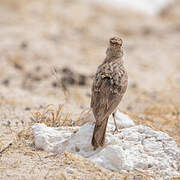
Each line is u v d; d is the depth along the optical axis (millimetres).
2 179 6867
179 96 14812
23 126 9727
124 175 7277
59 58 19469
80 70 17766
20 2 29922
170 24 29672
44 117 9609
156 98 14531
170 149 8094
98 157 7605
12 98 13109
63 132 8562
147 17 31500
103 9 31953
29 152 8031
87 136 8078
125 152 7875
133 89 15883
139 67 19562
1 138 8781
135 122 10547
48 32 24109
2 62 18188
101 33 25859
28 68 17703
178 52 22797
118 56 8719
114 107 7961
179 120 11461
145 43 24625
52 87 15445
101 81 8047
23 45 20578
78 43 22953
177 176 7441
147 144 8195
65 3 32156
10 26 24375
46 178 6934
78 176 7070
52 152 8062
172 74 18516
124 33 26672
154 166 7656
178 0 34281
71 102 13203
